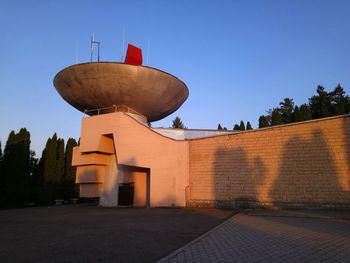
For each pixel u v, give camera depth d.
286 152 15.68
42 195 27.36
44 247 6.78
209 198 17.19
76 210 17.92
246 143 16.81
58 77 20.06
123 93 19.66
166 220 11.49
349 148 14.28
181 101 23.59
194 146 18.23
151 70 18.97
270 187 15.77
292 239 7.41
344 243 6.89
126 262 5.37
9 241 7.62
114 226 10.07
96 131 20.62
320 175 14.71
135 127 19.47
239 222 10.60
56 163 30.19
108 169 21.38
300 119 34.84
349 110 39.75
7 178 24.34
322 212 13.53
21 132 25.98
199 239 7.45
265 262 5.31
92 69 18.47
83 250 6.40
